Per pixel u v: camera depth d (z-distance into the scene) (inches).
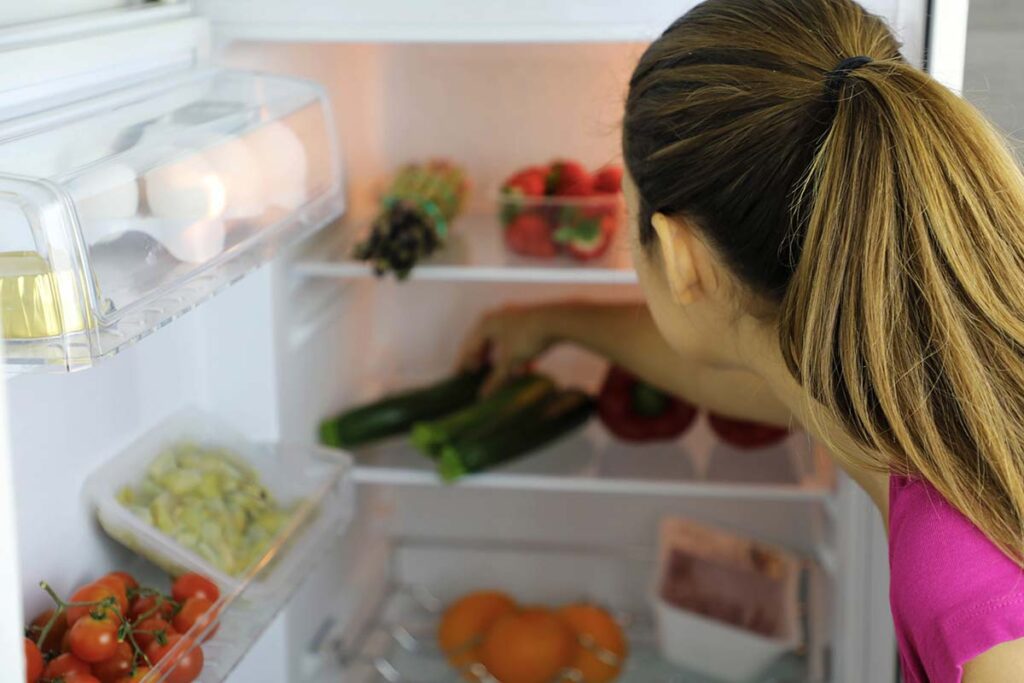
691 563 70.0
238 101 45.3
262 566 46.5
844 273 29.5
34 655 36.2
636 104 35.0
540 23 48.3
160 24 45.0
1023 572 28.4
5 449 26.8
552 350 77.4
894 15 45.0
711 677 66.8
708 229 33.2
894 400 29.4
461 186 68.7
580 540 78.6
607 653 66.7
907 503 30.7
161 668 38.6
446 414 67.8
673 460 68.2
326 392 67.4
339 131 65.8
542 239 61.8
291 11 49.1
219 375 57.7
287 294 59.6
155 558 45.3
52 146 35.2
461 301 76.9
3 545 27.2
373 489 76.0
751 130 31.5
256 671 58.0
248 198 40.8
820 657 66.8
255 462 53.3
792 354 31.8
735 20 33.6
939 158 29.0
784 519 76.4
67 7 40.8
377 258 60.6
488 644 66.1
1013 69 43.8
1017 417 29.0
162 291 35.4
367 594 74.5
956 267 28.8
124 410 48.6
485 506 78.9
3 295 30.0
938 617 28.5
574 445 70.1
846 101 29.8
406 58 71.6
